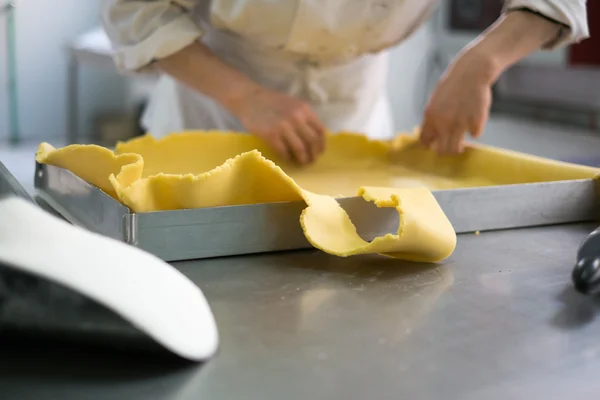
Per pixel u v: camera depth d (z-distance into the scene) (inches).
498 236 24.5
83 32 107.4
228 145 33.1
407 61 111.7
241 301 17.8
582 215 26.5
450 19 105.7
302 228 21.5
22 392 13.0
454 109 34.4
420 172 34.6
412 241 20.3
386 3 34.6
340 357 14.6
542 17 35.4
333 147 35.6
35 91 106.4
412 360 14.6
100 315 13.5
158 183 20.7
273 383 13.5
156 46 33.6
